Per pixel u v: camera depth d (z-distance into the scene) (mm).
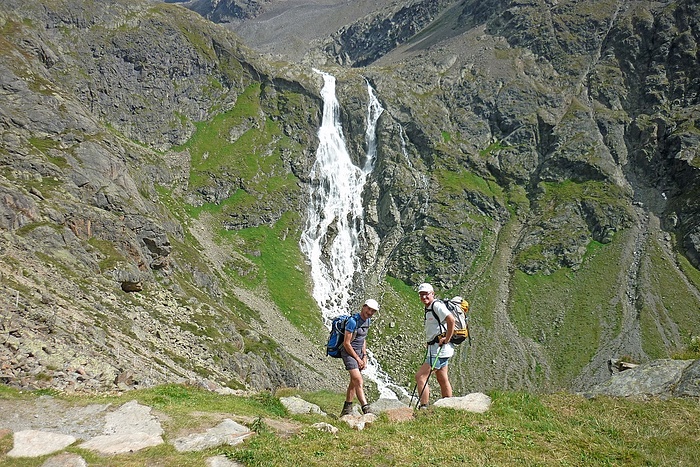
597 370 90062
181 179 122938
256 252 116562
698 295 103250
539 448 11758
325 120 161250
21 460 12578
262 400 18938
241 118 147375
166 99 134375
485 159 154500
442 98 172875
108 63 123312
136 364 30422
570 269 119250
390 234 137500
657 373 16266
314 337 96125
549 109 163375
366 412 15789
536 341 100500
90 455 12758
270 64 168625
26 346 22672
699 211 120500
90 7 127250
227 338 57031
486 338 101562
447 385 15500
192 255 89312
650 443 11953
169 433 14516
